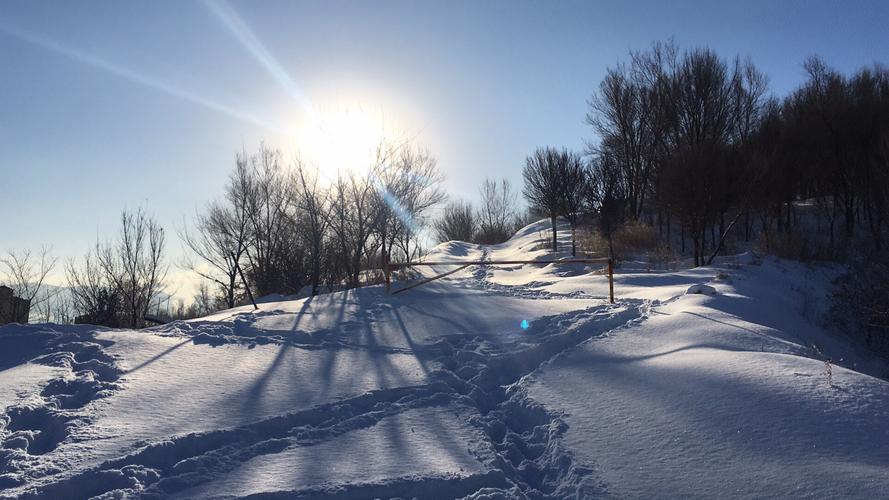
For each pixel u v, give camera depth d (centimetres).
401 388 691
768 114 3731
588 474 478
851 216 3195
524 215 6319
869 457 466
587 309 1130
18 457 504
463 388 721
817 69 3812
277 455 516
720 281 1636
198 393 672
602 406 616
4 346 862
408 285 1566
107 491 457
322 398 658
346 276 2170
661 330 917
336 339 942
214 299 3028
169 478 464
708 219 2411
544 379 719
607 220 2909
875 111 3055
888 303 1639
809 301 1788
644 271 2144
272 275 2731
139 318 2223
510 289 1568
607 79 4044
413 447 533
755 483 443
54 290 2214
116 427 569
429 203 2306
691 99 3684
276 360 818
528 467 517
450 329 998
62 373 723
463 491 461
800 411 545
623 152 4006
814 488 427
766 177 2562
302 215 2419
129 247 2302
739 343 814
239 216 2983
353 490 448
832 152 3147
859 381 604
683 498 434
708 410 571
